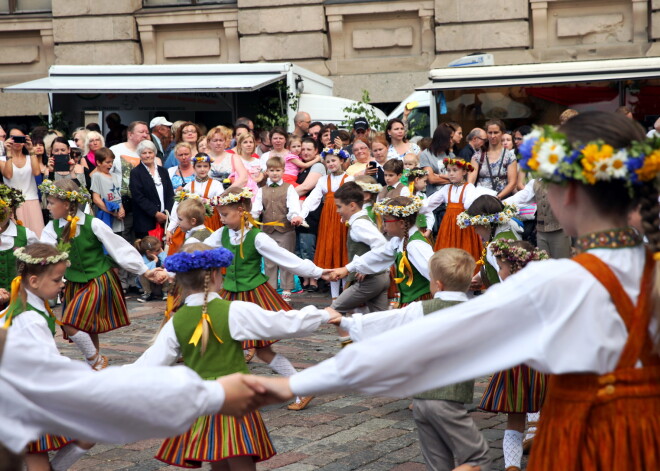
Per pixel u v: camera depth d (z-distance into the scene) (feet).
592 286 6.85
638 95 35.88
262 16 52.80
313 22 52.24
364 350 7.20
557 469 7.11
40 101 56.90
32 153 30.86
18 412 7.07
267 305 19.51
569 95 36.58
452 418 12.03
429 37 51.55
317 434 16.93
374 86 52.31
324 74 52.60
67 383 7.11
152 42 54.85
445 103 37.96
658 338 6.89
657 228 7.00
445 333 7.00
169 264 12.78
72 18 55.01
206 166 30.68
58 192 20.66
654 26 47.32
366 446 16.14
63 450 13.15
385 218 18.26
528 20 49.49
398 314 13.17
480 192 26.12
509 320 6.95
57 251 14.89
